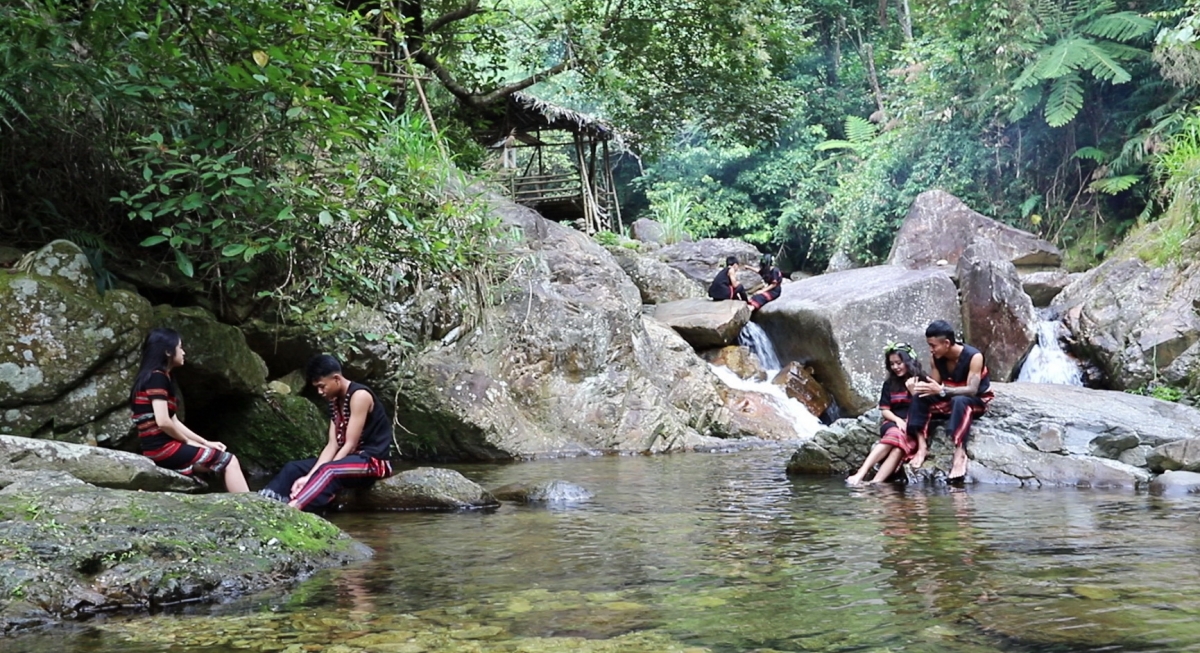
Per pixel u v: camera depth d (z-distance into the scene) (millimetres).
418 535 4766
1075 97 17953
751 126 17250
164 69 6508
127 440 6723
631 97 16578
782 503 5973
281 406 7996
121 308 6688
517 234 10523
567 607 3160
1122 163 18172
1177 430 6973
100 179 7344
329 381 5914
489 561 4027
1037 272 16719
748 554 4137
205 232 6750
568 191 22688
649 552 4219
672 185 28266
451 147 13961
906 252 18797
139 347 6766
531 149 29797
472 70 14711
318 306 8531
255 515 3941
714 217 27516
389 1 9328
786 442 11344
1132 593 3221
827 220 25328
